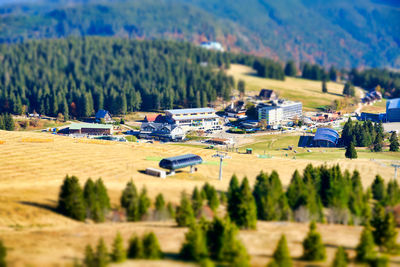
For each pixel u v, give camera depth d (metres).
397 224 139.88
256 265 98.62
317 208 142.62
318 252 102.50
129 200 137.75
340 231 129.50
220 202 158.75
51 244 108.31
